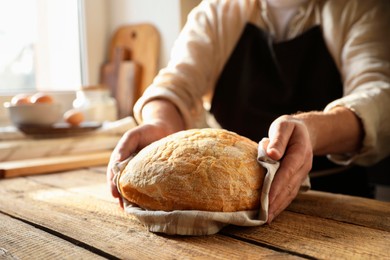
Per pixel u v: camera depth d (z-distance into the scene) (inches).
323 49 44.4
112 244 24.0
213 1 49.2
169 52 64.5
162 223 25.2
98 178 41.8
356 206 31.3
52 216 30.0
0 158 48.1
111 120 65.6
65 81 71.7
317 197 34.3
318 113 37.1
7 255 22.5
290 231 25.9
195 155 26.7
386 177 53.5
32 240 25.0
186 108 42.3
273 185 27.2
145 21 66.7
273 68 45.5
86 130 56.7
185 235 25.2
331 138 36.7
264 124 44.9
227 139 28.6
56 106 55.3
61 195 36.0
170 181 25.7
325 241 24.0
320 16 44.6
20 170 42.8
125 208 27.8
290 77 44.4
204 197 25.0
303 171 29.7
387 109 39.4
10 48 65.4
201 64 46.4
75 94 70.1
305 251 22.5
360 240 24.1
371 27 42.4
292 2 44.9
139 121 44.6
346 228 26.4
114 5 70.6
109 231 26.3
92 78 70.0
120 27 69.2
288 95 44.4
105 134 58.4
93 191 37.1
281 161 28.6
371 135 37.7
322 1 45.1
